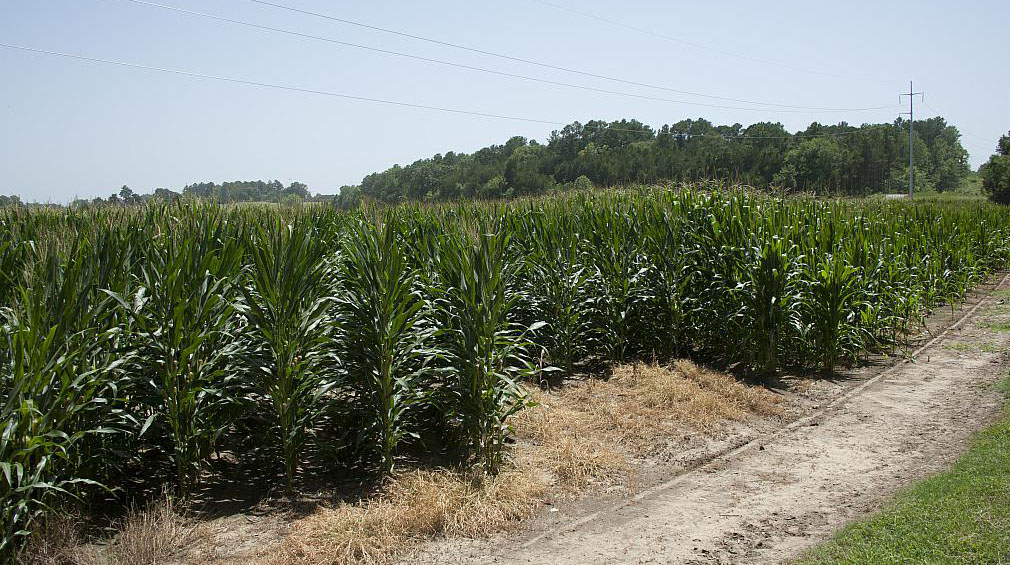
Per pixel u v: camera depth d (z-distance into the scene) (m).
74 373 5.28
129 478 6.50
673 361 10.94
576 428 8.12
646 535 5.51
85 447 5.59
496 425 6.95
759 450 7.57
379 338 6.46
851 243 12.49
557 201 14.48
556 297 10.53
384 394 6.50
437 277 8.23
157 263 6.72
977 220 23.92
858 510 5.79
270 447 6.66
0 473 4.69
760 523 5.67
